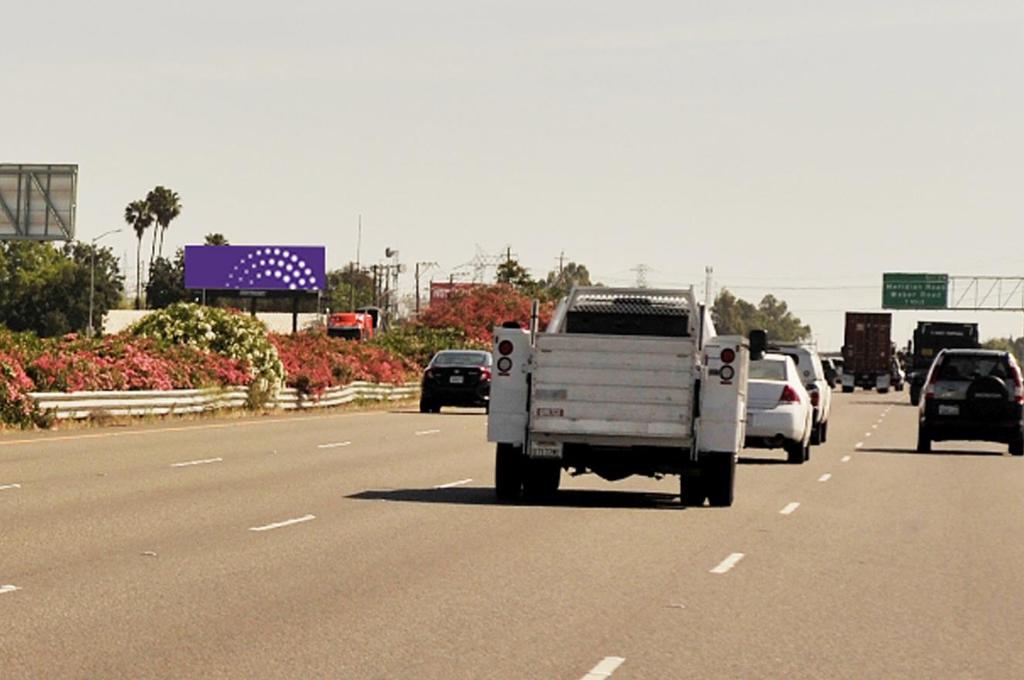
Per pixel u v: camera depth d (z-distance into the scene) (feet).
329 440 136.67
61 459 106.83
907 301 542.16
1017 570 61.72
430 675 38.01
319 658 39.78
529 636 43.70
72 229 298.35
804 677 39.17
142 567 55.93
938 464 128.06
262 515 74.54
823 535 72.38
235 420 168.25
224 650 40.60
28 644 41.04
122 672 37.60
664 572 57.88
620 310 93.56
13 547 61.05
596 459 83.82
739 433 85.20
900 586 56.34
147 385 163.43
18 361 143.64
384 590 51.67
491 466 108.99
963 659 42.27
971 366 147.43
